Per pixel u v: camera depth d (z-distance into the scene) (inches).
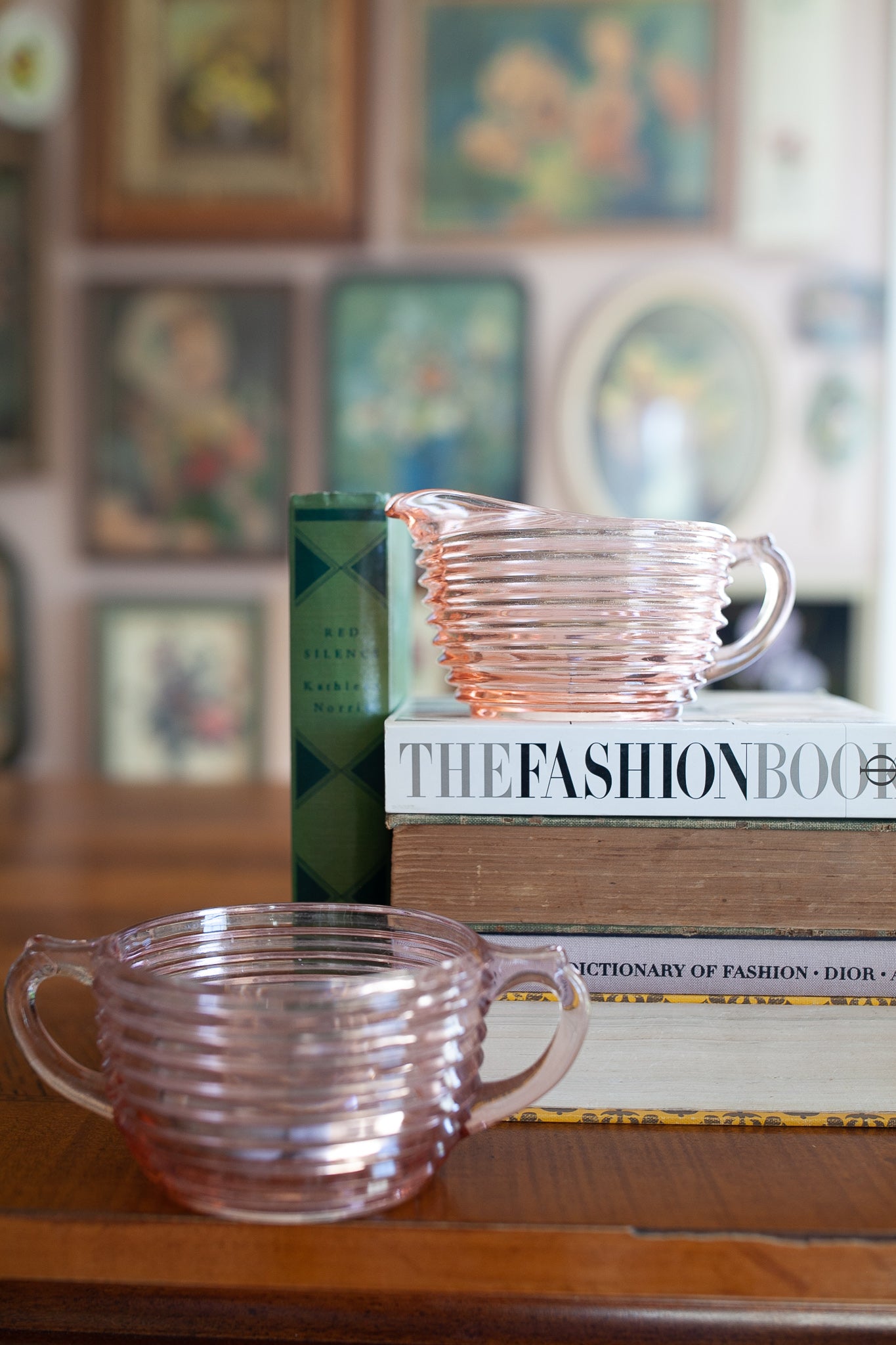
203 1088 10.4
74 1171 12.7
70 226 77.1
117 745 78.9
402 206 74.7
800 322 73.6
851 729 13.8
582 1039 11.6
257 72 74.1
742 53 72.4
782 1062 14.0
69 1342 11.5
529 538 14.4
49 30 66.7
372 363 75.1
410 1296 11.2
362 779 15.7
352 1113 10.5
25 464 77.8
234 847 33.1
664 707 15.3
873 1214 11.8
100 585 79.0
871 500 74.2
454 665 15.7
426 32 73.6
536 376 75.1
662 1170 12.8
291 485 77.1
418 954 13.0
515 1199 12.0
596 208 73.8
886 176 72.7
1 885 27.6
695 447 74.4
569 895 14.1
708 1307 11.1
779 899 14.0
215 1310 11.4
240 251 76.2
